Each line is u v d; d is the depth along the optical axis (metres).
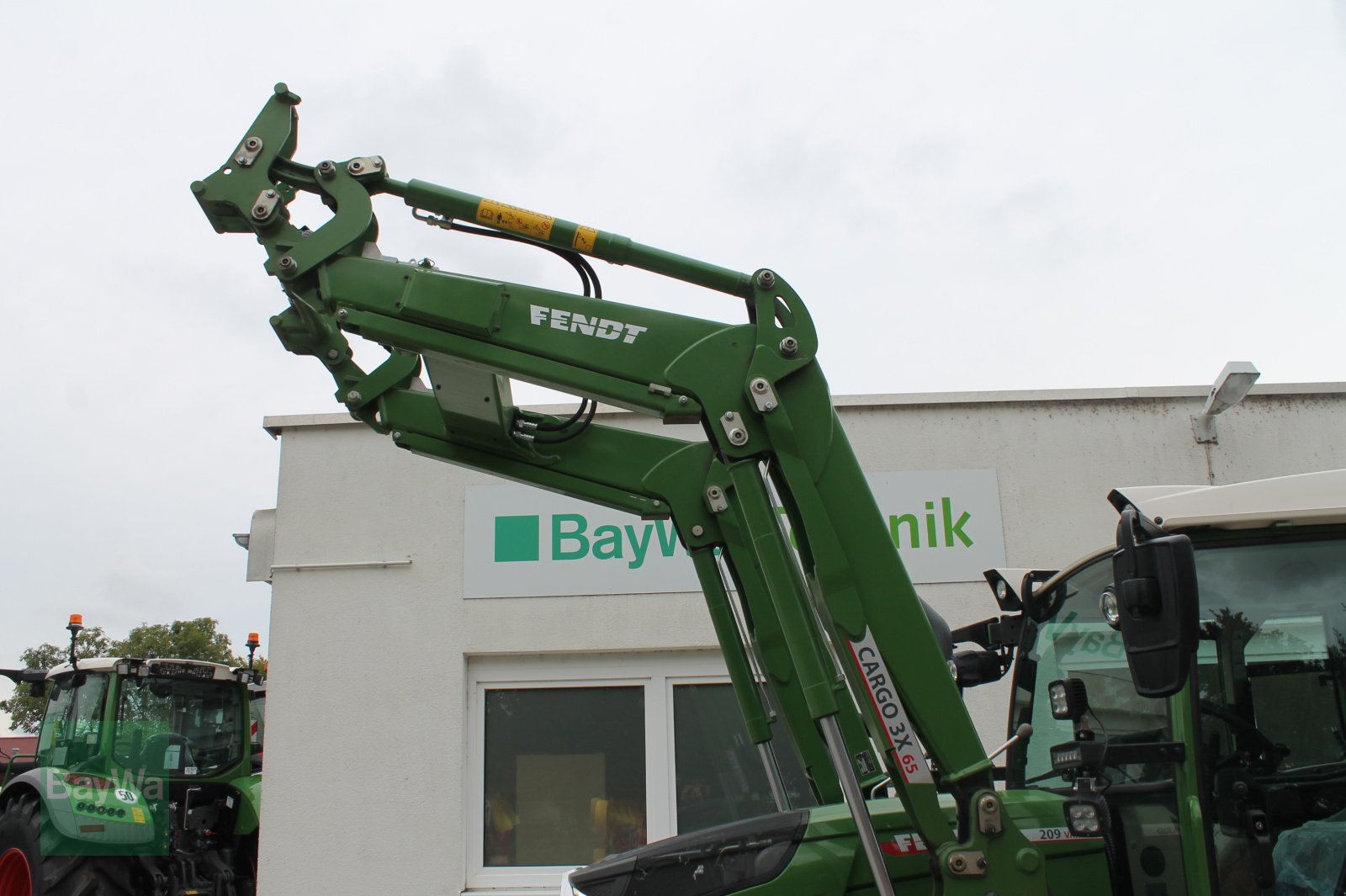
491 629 6.48
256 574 6.92
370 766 6.33
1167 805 2.90
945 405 6.69
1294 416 6.63
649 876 3.10
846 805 3.13
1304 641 2.91
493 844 6.39
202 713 9.05
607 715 6.55
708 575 3.47
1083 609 3.41
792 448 2.83
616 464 3.55
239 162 3.15
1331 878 2.75
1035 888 2.63
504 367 2.97
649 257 3.00
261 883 6.20
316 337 3.44
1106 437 6.63
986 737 6.07
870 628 2.75
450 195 3.07
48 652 29.81
